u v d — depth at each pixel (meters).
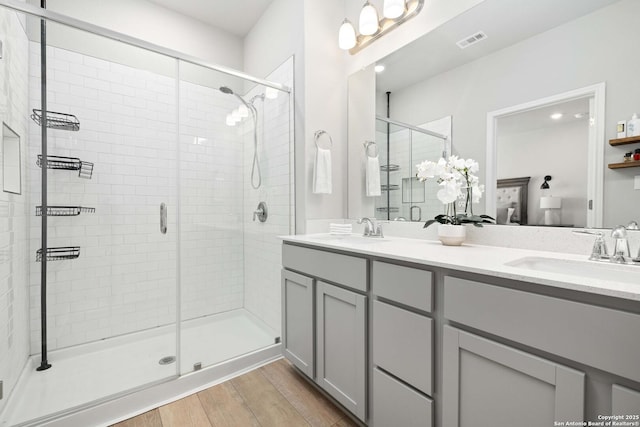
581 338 0.67
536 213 1.25
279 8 2.40
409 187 1.81
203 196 2.35
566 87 1.16
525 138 1.28
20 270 1.63
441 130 1.63
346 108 2.30
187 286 2.29
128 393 1.48
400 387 1.10
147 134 2.20
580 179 1.12
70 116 1.95
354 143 2.22
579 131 1.13
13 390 1.49
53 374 1.71
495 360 0.83
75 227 1.96
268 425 1.37
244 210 2.53
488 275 0.85
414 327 1.05
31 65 1.76
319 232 2.15
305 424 1.37
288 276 1.78
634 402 0.60
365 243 1.54
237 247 2.51
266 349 1.99
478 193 1.44
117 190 2.11
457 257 1.05
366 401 1.26
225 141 2.42
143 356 1.93
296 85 2.16
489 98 1.41
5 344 1.42
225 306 2.45
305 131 2.08
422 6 1.71
